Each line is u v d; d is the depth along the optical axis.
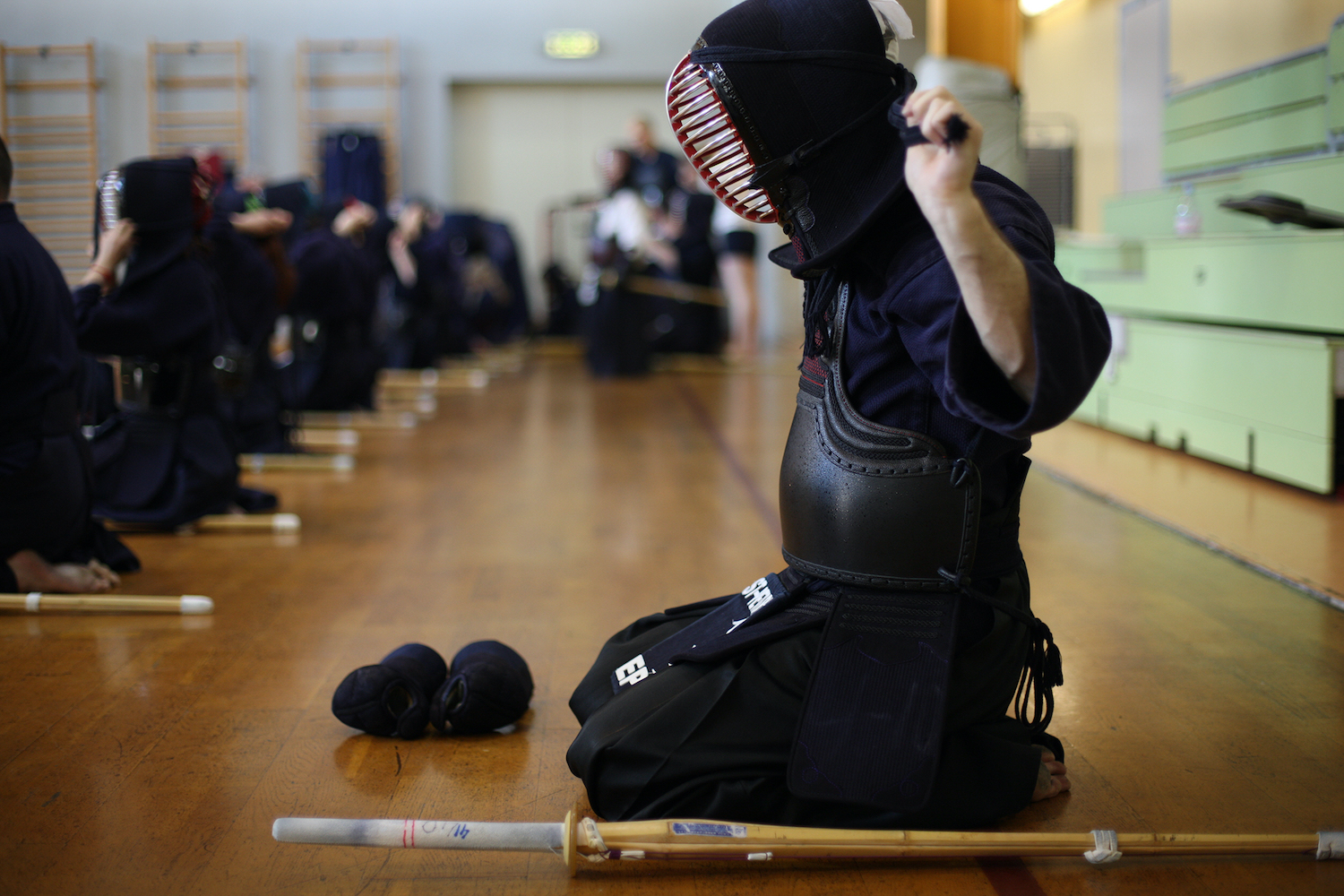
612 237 7.75
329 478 4.18
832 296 1.35
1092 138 6.86
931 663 1.30
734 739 1.35
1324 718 1.83
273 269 3.93
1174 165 4.89
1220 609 2.43
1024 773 1.40
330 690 2.00
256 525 3.30
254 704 1.93
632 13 10.56
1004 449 1.32
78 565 2.61
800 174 1.27
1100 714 1.86
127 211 2.94
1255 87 4.24
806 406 1.40
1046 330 1.08
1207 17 5.07
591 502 3.72
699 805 1.35
